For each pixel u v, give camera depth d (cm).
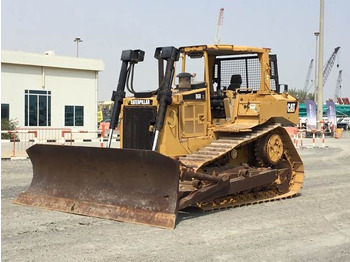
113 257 652
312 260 654
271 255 673
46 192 976
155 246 706
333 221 884
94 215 880
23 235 759
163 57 938
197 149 1018
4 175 1434
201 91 1039
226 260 648
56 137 3155
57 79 3359
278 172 1120
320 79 3291
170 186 833
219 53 1109
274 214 938
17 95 3175
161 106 923
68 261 634
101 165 895
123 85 1012
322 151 2423
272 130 1127
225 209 979
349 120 5609
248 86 1134
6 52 3073
